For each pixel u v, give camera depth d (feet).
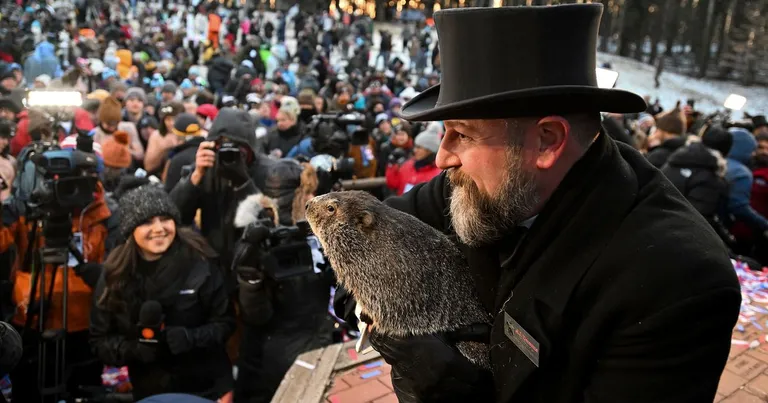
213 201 11.39
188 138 15.07
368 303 4.25
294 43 88.33
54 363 10.05
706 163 13.79
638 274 3.36
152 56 58.75
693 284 3.26
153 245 9.03
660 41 75.77
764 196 18.25
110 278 9.18
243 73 46.01
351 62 70.23
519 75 3.40
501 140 3.57
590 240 3.57
